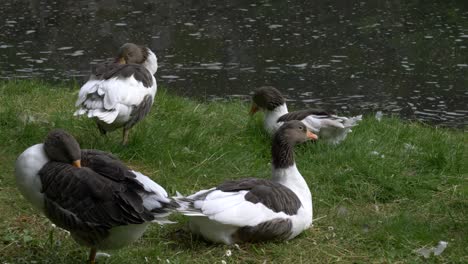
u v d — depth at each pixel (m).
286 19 23.20
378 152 11.95
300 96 17.23
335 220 9.71
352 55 20.12
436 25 22.66
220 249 8.54
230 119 13.30
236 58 19.78
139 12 23.98
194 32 21.89
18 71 18.14
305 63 19.50
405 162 11.71
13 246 8.42
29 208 9.40
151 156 11.21
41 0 25.30
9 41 20.73
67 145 7.62
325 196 10.40
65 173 7.41
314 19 23.23
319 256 8.70
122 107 10.70
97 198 7.31
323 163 11.50
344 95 17.39
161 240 8.84
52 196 7.41
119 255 8.32
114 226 7.34
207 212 8.17
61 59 19.27
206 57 19.80
